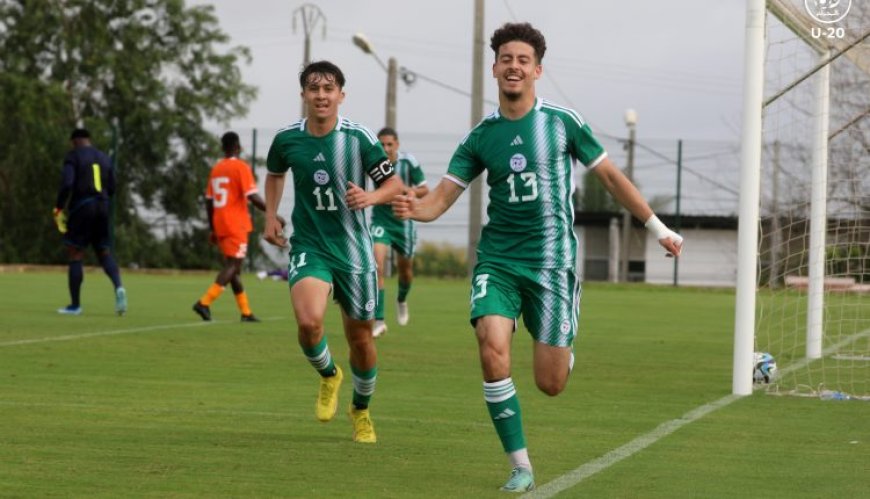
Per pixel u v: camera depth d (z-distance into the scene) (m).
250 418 18.02
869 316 40.22
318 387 21.78
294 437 16.45
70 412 18.08
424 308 44.88
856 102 34.41
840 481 13.93
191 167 100.31
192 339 29.89
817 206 28.61
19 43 101.12
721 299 57.62
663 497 12.94
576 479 13.84
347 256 16.30
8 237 95.25
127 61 101.25
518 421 13.34
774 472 14.45
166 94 101.25
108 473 13.68
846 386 23.80
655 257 105.06
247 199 35.38
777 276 36.09
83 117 101.88
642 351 30.12
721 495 13.09
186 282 62.38
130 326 33.03
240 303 35.78
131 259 96.12
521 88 13.72
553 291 13.77
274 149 16.64
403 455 15.26
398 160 32.31
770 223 45.06
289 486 13.21
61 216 36.53
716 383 23.62
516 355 28.36
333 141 16.19
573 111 13.91
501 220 13.92
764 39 21.94
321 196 16.28
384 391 21.56
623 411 19.55
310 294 16.02
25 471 13.67
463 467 14.51
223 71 103.06
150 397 19.95
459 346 29.83
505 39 13.79
